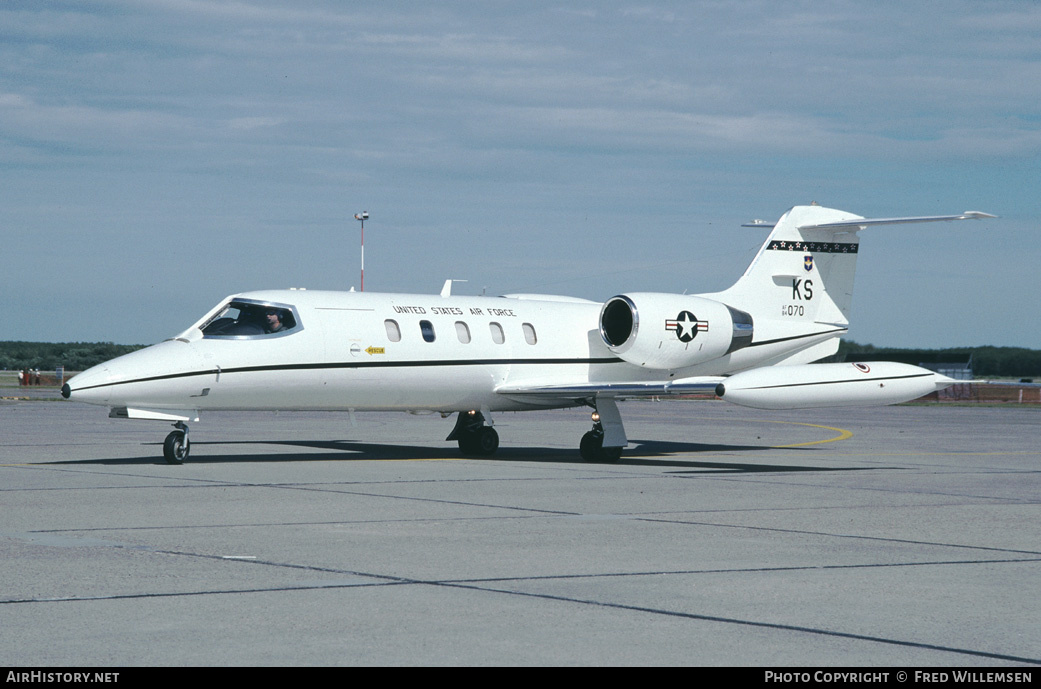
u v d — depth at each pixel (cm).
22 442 2445
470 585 862
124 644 681
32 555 968
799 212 2475
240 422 3469
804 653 681
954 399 7181
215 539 1065
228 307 1911
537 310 2294
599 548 1041
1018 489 1619
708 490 1566
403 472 1783
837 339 2530
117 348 13062
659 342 2230
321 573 903
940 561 996
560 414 4319
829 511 1341
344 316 1983
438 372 2081
